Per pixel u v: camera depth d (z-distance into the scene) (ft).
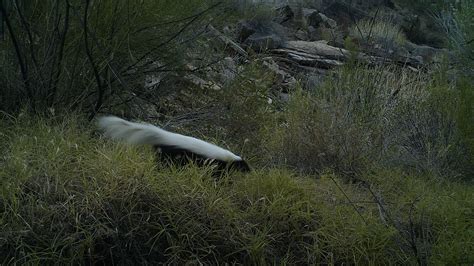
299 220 14.80
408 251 14.30
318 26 44.06
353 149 19.56
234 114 20.44
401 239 14.53
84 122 17.19
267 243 14.01
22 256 12.49
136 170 14.25
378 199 15.75
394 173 18.71
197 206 14.10
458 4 29.94
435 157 20.26
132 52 18.85
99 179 13.96
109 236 13.23
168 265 13.24
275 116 21.34
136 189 13.83
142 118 19.51
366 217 15.11
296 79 28.48
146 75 19.88
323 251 14.24
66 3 16.60
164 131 16.19
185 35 20.03
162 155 15.83
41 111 17.20
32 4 17.62
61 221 13.03
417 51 43.55
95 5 17.87
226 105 20.59
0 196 13.05
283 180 15.65
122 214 13.51
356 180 18.40
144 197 13.87
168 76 20.25
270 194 15.24
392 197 17.16
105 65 17.78
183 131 19.53
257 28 35.81
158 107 20.56
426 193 17.11
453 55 25.02
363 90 22.88
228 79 21.54
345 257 14.21
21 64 17.02
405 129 21.89
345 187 17.15
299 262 14.16
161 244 13.55
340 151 19.48
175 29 19.58
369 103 22.52
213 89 20.94
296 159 19.57
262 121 20.67
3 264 12.40
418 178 18.99
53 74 17.58
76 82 18.04
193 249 13.55
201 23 20.61
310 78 27.63
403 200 16.58
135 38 18.67
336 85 22.94
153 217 13.70
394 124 21.90
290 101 22.20
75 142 15.11
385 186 17.74
